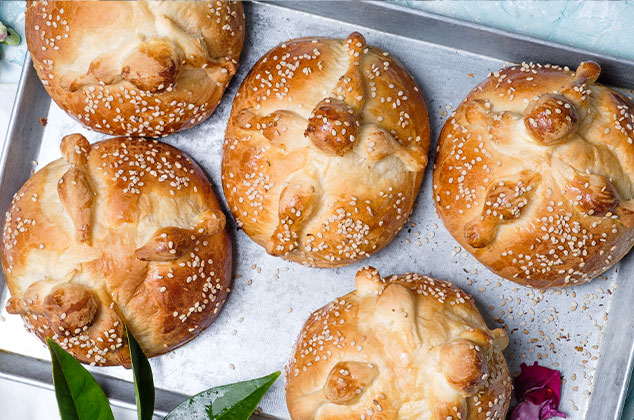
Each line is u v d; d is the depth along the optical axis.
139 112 0.63
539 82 0.63
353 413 0.60
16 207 0.63
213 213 0.63
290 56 0.63
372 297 0.62
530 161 0.61
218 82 0.64
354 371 0.59
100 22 0.61
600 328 0.66
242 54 0.67
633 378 0.66
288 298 0.67
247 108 0.64
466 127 0.63
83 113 0.64
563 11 0.67
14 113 0.65
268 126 0.62
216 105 0.65
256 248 0.67
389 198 0.62
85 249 0.61
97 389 0.57
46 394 0.67
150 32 0.61
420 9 0.65
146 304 0.62
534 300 0.67
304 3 0.66
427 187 0.67
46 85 0.64
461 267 0.67
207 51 0.63
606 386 0.65
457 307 0.62
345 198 0.62
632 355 0.63
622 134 0.61
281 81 0.63
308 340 0.63
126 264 0.61
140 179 0.63
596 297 0.66
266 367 0.67
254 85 0.64
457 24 0.64
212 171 0.67
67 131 0.68
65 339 0.62
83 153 0.63
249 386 0.58
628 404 0.66
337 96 0.61
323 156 0.61
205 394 0.58
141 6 0.61
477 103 0.63
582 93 0.61
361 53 0.63
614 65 0.64
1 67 0.69
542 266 0.62
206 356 0.67
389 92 0.63
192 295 0.63
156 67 0.60
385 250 0.67
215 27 0.63
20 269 0.62
